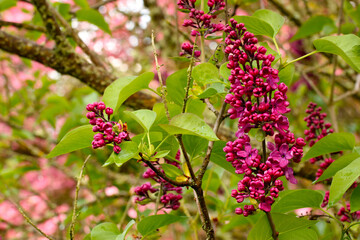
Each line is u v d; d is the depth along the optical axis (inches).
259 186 19.3
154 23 48.9
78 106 43.4
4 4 37.7
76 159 44.4
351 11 35.3
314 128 26.3
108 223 22.9
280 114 19.7
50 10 33.1
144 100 35.0
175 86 22.5
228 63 20.8
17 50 34.3
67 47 34.3
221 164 23.2
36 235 45.5
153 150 20.1
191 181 20.0
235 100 19.8
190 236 38.2
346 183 20.0
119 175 43.0
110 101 21.8
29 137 49.3
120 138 19.5
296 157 19.8
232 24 20.1
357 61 20.8
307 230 21.5
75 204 21.2
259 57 19.6
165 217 22.9
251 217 28.8
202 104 24.0
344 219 24.4
